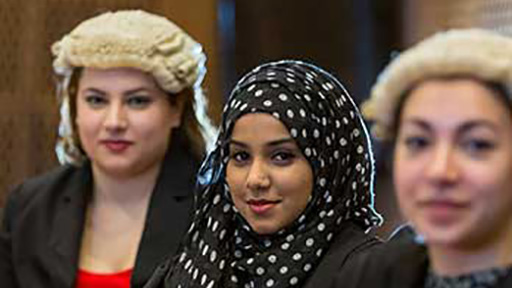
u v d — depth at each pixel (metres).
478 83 2.35
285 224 3.40
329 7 9.79
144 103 4.32
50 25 7.13
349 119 3.55
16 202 4.65
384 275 2.71
